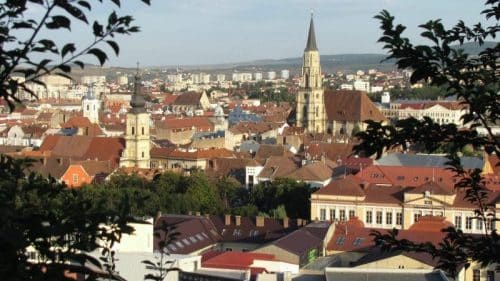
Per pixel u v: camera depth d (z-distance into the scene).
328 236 160.50
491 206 43.81
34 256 29.27
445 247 38.88
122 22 27.30
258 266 121.44
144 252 99.69
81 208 29.61
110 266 35.44
